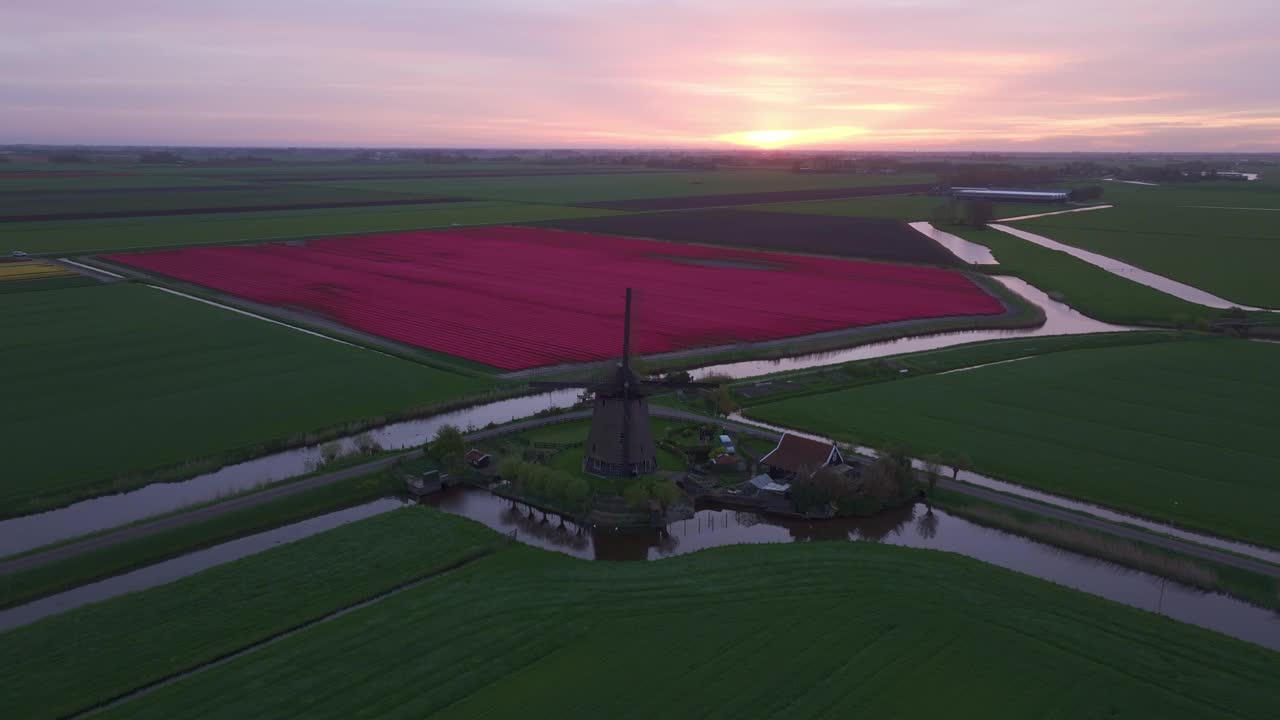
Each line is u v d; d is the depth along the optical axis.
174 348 85.94
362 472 55.66
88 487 53.44
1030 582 41.75
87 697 32.66
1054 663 34.78
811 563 43.44
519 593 40.25
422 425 67.19
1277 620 40.25
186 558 45.84
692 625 37.31
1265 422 67.00
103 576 43.44
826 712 31.72
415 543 45.97
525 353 86.31
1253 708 32.25
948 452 59.28
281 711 31.58
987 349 89.88
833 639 36.25
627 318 54.94
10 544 46.44
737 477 56.75
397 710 31.66
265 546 47.47
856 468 56.91
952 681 33.56
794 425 66.69
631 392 55.31
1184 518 50.75
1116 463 59.00
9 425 63.91
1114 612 38.97
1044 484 55.72
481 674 33.88
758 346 91.44
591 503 52.00
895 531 50.50
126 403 69.38
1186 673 34.38
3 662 34.59
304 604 39.69
